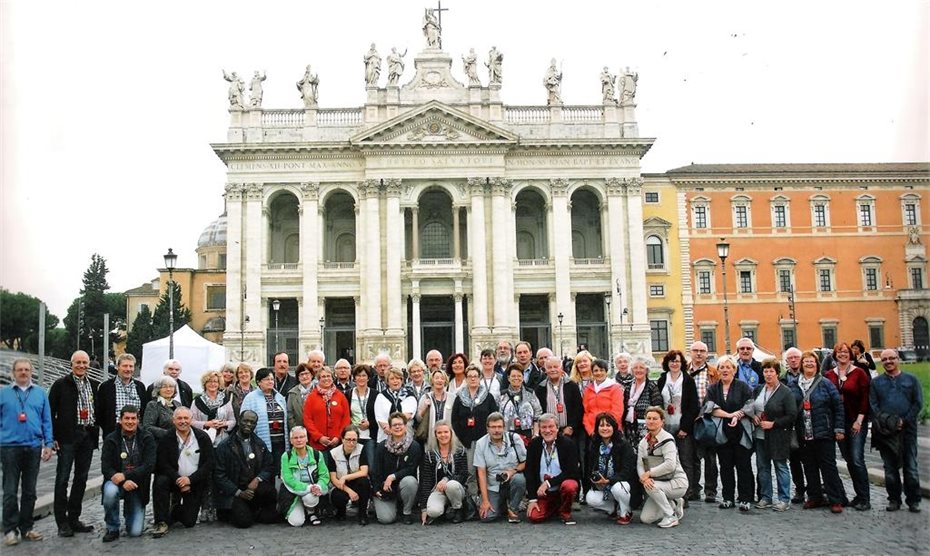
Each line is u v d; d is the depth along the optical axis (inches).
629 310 2719.0
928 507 510.0
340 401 689.0
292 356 2842.0
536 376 759.7
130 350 3184.1
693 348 753.0
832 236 2898.6
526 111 2797.7
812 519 631.2
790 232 2903.5
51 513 730.2
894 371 649.6
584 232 2960.1
